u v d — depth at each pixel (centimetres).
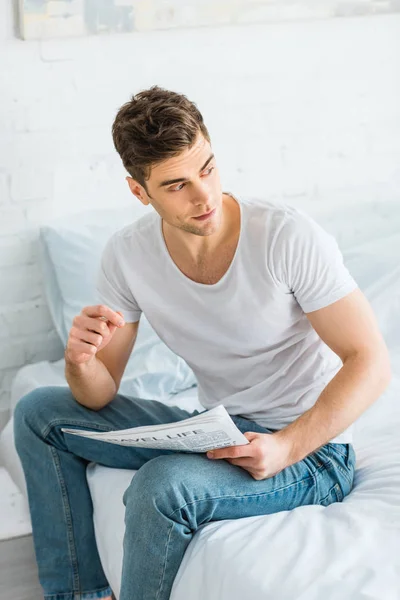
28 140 263
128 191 276
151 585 162
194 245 180
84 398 197
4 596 211
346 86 294
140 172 170
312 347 185
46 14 253
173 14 265
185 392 247
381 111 300
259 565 149
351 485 183
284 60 285
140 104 168
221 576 152
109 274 197
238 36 278
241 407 188
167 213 173
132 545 163
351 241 289
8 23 254
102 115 269
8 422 260
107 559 186
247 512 169
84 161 270
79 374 191
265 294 177
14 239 268
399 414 209
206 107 280
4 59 256
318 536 156
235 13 272
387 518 160
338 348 175
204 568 157
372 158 303
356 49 292
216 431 158
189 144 164
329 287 173
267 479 171
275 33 282
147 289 190
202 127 169
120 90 269
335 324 173
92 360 194
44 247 267
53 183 268
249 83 283
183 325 189
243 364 187
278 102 288
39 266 271
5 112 259
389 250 272
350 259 273
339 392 170
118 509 186
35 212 268
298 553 151
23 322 274
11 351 275
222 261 181
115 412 200
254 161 289
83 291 262
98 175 272
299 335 183
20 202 266
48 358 279
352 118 297
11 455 246
